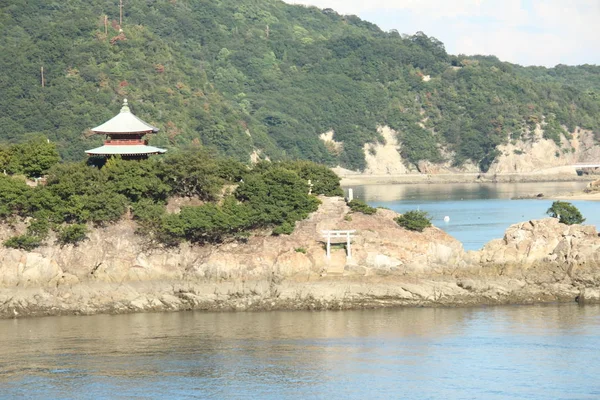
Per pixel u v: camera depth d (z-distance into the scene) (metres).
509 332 175.75
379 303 195.75
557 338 171.62
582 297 196.00
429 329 178.88
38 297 196.38
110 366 161.00
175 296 198.25
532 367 157.38
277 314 192.12
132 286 199.88
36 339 176.25
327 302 195.50
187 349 169.38
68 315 193.88
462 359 161.75
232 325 184.00
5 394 149.62
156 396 148.25
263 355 165.50
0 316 192.62
